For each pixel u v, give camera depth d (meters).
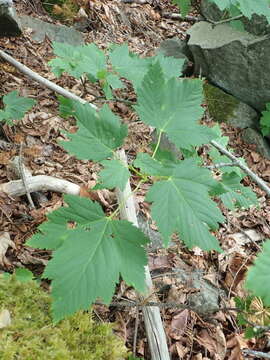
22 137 3.57
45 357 1.72
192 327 2.61
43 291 2.04
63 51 2.50
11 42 4.73
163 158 1.46
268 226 3.88
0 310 1.84
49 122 3.82
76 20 5.88
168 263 2.94
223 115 5.60
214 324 2.69
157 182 1.27
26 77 4.30
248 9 1.75
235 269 3.22
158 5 7.19
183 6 1.96
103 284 1.15
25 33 4.97
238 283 3.09
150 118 1.43
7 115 2.75
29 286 2.03
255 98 5.70
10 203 2.86
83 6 6.02
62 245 1.20
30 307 1.93
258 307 2.15
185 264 3.02
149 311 2.28
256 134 5.52
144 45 6.18
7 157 3.25
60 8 5.81
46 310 1.94
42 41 5.04
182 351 2.46
